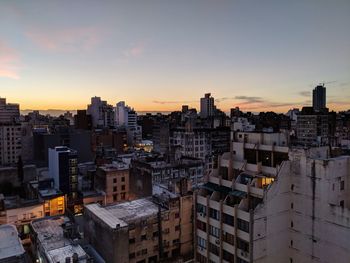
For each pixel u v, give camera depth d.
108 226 61.19
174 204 70.19
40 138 190.88
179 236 70.94
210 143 170.25
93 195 110.31
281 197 49.38
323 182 46.00
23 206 90.69
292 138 69.12
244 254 47.97
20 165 141.62
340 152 54.19
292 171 49.94
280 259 50.03
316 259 47.34
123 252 60.78
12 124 199.38
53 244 61.78
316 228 47.12
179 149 143.12
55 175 115.81
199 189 57.72
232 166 55.78
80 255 56.25
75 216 97.94
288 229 50.75
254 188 49.44
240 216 48.59
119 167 118.50
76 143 192.75
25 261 53.94
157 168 105.00
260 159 53.84
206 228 55.28
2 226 65.50
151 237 66.69
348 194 48.50
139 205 74.38
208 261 55.12
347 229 43.47
